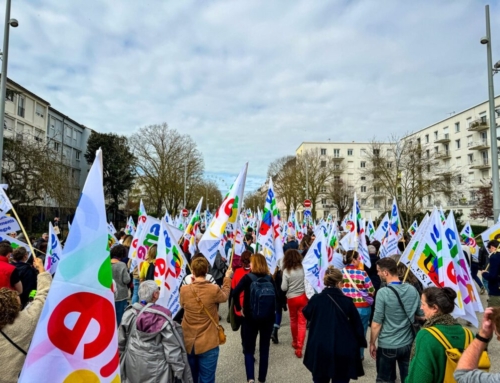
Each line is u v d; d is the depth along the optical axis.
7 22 11.61
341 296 3.97
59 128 44.09
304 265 6.32
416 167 32.28
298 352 5.81
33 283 5.91
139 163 43.25
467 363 2.07
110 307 2.29
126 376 3.30
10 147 21.09
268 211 7.22
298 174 49.06
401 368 3.80
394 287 3.88
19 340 2.77
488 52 13.15
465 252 9.83
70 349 2.12
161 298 4.81
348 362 3.71
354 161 75.38
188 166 44.44
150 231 7.25
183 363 3.40
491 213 32.44
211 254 5.43
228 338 6.81
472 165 47.88
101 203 2.38
